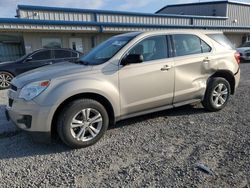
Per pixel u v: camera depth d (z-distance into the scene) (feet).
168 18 74.84
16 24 46.65
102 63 13.24
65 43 56.70
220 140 12.97
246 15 103.09
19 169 10.73
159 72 14.53
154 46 14.85
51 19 55.06
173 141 13.06
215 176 9.68
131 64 13.70
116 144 12.91
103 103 13.43
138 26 63.67
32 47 52.54
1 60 54.29
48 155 11.94
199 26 78.18
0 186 9.50
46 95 11.63
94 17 61.00
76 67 13.26
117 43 14.84
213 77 17.42
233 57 18.20
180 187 9.09
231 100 20.93
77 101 12.28
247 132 13.91
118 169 10.50
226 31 86.63
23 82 12.36
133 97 13.92
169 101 15.42
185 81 15.74
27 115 11.70
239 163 10.57
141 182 9.49
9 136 14.33
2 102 23.06
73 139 12.25
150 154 11.70
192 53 16.24
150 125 15.46
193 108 18.72
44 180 9.85
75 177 10.00
